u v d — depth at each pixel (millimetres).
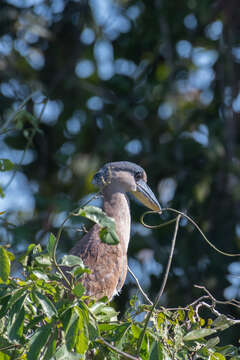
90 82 12906
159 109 12578
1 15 12453
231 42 12430
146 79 12922
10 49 12656
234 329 10320
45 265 5699
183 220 11688
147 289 11055
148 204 10469
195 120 12516
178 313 6691
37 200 10984
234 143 12148
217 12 12297
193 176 12047
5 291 5629
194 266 11266
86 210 5652
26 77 12602
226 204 11797
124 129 12570
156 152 12359
